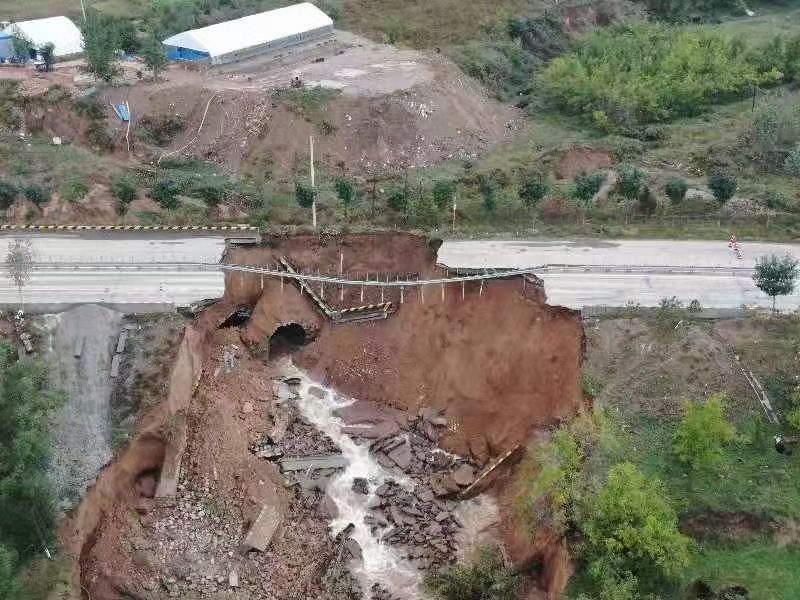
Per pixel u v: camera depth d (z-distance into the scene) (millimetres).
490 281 40562
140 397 36312
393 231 44469
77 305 41281
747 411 38750
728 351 41219
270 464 37531
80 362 37656
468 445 38875
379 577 33438
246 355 42281
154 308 41844
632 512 30828
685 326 42375
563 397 37500
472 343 40094
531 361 38562
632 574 30312
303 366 42719
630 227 53031
